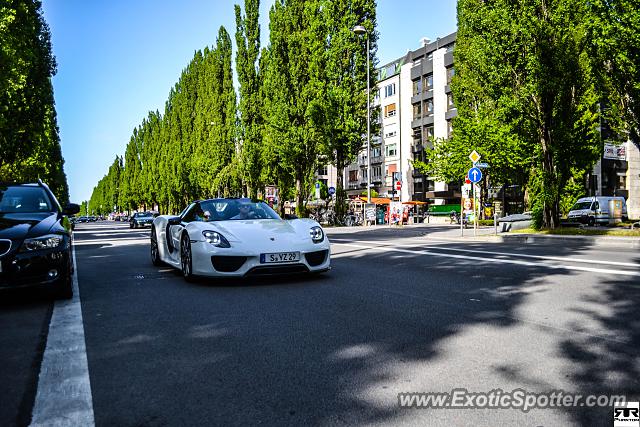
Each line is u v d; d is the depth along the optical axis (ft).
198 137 180.45
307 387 9.08
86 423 7.77
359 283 20.94
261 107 130.62
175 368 10.33
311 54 105.81
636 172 158.81
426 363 10.29
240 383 9.35
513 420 7.61
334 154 107.04
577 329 12.78
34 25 79.00
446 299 17.13
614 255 31.76
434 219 142.10
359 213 122.52
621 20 47.98
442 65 166.40
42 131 84.23
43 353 11.67
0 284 16.47
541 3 58.39
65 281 18.10
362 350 11.28
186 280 22.91
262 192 137.18
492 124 98.22
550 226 61.52
